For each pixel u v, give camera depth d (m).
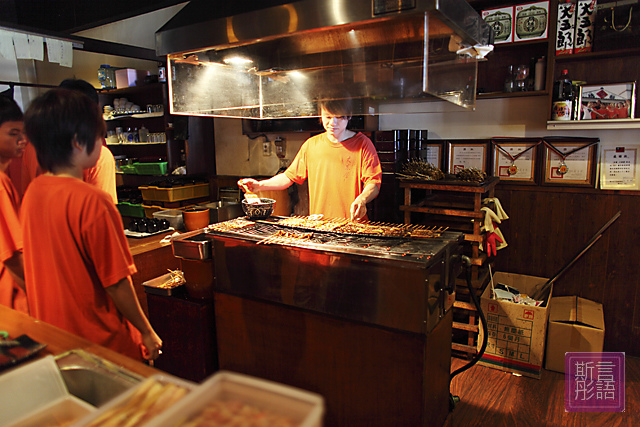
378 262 1.65
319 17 1.49
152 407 0.63
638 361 2.80
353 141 2.73
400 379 1.70
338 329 1.80
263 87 2.42
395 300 1.65
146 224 2.70
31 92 5.55
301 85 2.18
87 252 1.22
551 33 2.72
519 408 2.32
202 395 0.56
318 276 1.80
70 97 1.18
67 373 0.86
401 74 1.63
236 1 1.71
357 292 1.73
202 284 2.15
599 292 2.91
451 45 1.69
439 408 1.93
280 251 1.87
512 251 3.14
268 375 2.04
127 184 5.25
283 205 3.69
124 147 5.36
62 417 0.74
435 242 1.84
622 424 2.18
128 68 4.54
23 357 0.87
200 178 4.59
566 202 2.90
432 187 2.69
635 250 2.76
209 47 1.77
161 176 4.73
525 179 2.99
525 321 2.57
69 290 1.22
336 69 1.94
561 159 2.87
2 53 3.05
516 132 3.07
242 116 2.62
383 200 3.08
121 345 1.34
